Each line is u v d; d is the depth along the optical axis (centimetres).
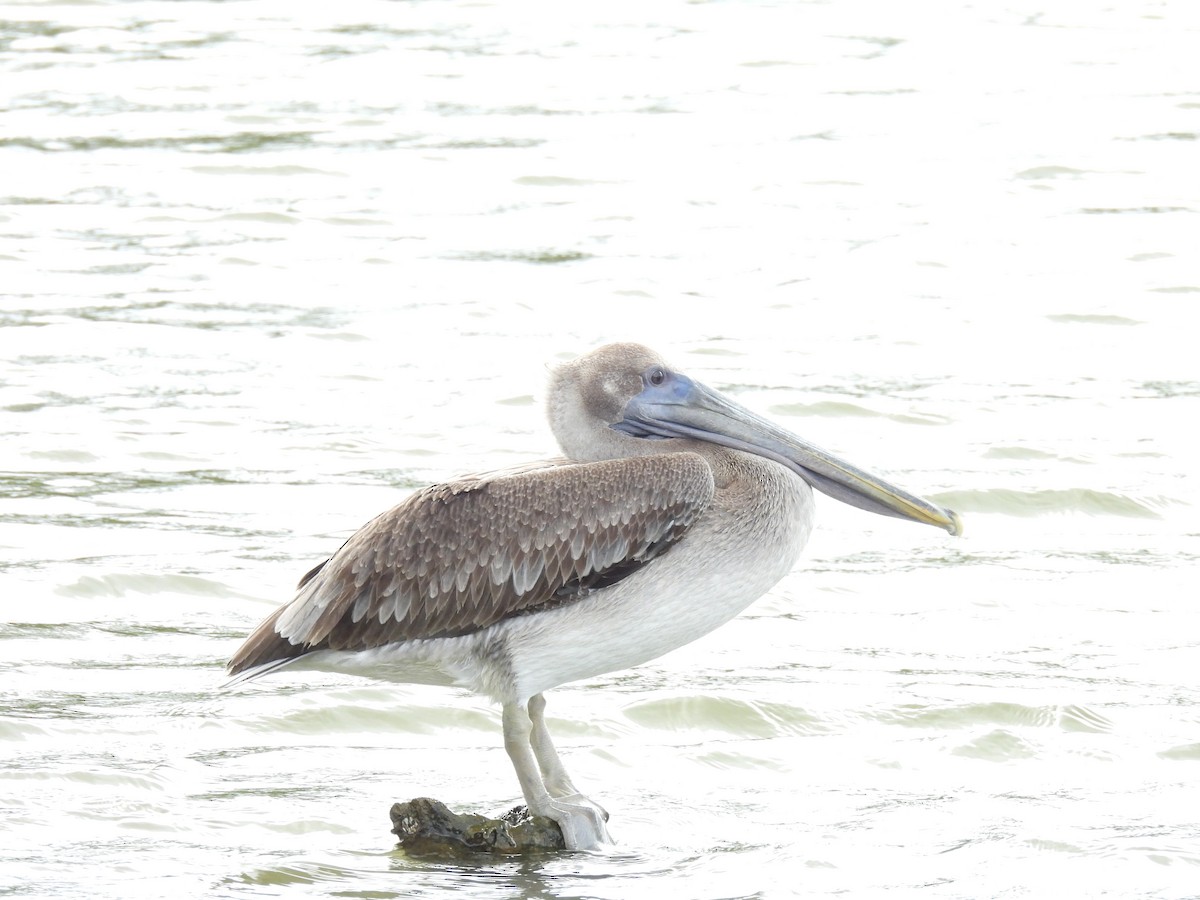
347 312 2138
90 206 2592
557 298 2206
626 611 1038
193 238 2445
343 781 1072
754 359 1986
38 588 1341
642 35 3756
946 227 2511
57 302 2155
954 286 2267
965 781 1085
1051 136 2995
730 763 1118
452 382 1898
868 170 2811
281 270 2305
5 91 3247
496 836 985
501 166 2822
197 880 924
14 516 1504
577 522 1030
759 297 2211
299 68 3453
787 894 925
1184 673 1243
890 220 2548
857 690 1215
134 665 1223
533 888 934
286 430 1748
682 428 1105
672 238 2469
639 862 973
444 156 2880
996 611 1362
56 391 1845
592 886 938
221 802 1030
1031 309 2173
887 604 1379
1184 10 3956
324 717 1160
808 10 3994
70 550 1424
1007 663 1263
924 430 1780
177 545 1445
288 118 3092
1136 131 3033
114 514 1516
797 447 1100
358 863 961
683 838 1007
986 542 1515
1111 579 1427
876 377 1934
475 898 919
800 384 1900
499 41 3691
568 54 3581
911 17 3909
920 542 1517
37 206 2584
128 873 928
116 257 2355
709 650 1292
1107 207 2609
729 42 3688
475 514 1032
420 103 3209
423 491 1045
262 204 2612
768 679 1236
